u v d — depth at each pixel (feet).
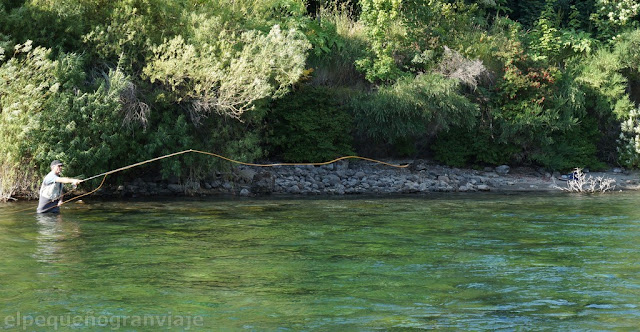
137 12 58.85
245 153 61.62
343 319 22.25
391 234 38.75
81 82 54.60
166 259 31.17
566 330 21.24
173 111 59.31
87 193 53.42
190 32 58.85
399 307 23.70
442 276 28.25
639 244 35.83
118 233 38.19
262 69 55.42
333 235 38.24
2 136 51.37
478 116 75.87
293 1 74.02
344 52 75.20
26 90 51.11
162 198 57.06
